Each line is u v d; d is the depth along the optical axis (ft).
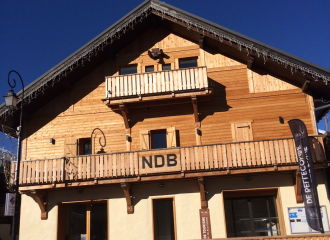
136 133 52.54
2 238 60.54
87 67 54.60
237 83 52.54
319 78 45.98
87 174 47.39
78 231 49.98
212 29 49.60
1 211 61.05
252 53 48.55
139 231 47.44
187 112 52.26
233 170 45.09
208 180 47.88
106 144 52.65
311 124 49.37
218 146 46.16
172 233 47.32
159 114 52.75
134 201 48.49
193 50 55.31
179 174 45.96
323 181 45.85
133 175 46.62
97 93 55.26
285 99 50.90
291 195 46.06
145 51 56.39
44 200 50.14
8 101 38.60
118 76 51.55
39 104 54.54
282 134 49.65
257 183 47.09
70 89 55.62
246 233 47.11
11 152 49.39
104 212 50.03
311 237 37.06
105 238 48.96
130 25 52.37
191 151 46.37
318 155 43.75
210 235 45.70
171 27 55.83
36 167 48.44
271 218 47.32
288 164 44.47
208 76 53.47
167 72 50.80
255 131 50.26
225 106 51.78
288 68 47.09
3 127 52.54
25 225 49.55
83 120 54.24
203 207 46.80
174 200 47.85
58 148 53.42
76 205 50.98
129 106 52.11
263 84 51.98
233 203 48.52
